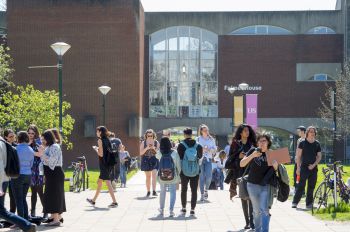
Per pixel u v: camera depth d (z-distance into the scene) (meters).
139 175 44.47
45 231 16.00
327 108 62.56
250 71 66.81
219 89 66.62
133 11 56.69
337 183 20.22
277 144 70.06
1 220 16.91
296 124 66.81
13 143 17.56
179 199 24.14
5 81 52.97
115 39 56.72
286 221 17.67
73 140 56.78
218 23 66.50
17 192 16.80
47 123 49.16
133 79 56.81
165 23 66.12
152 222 17.64
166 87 66.56
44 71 56.72
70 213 19.69
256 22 66.62
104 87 43.47
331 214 18.86
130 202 22.94
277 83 66.75
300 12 66.75
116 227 16.69
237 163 16.72
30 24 56.78
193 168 18.81
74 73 56.78
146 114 66.38
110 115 56.81
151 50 66.44
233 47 66.62
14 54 56.72
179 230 16.16
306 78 66.81
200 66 66.62
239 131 16.80
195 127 66.94
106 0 56.81
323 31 66.88
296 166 22.55
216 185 29.22
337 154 65.88
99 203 22.61
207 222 17.66
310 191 20.66
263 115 66.94
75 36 56.78
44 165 16.97
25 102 49.72
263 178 13.91
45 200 16.91
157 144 25.66
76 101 56.78
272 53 66.81
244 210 16.31
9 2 57.03
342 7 66.38
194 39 66.69
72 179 27.34
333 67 66.56
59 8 56.78
